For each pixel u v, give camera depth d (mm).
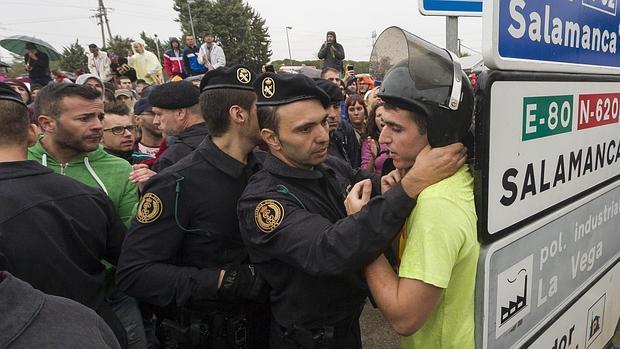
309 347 1297
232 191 1598
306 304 1304
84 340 653
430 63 1061
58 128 1953
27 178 1419
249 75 1631
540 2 1146
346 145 3877
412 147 1117
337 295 1313
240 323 1560
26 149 1482
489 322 1183
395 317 1114
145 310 2031
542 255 1356
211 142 1642
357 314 1445
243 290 1447
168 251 1556
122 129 2826
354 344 1458
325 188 1411
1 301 598
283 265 1300
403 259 1117
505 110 1106
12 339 588
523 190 1225
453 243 1062
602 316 1823
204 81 1654
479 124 1069
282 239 1191
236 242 1618
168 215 1536
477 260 1139
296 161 1310
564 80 1312
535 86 1193
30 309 626
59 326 645
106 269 1862
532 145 1227
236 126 1603
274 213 1220
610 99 1611
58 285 1410
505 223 1180
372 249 1078
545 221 1333
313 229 1157
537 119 1229
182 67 10188
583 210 1544
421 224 1073
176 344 1608
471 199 1129
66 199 1486
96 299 1556
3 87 1428
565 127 1364
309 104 1239
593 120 1522
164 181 1555
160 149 2928
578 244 1550
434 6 2439
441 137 1062
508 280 1225
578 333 1651
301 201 1289
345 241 1077
